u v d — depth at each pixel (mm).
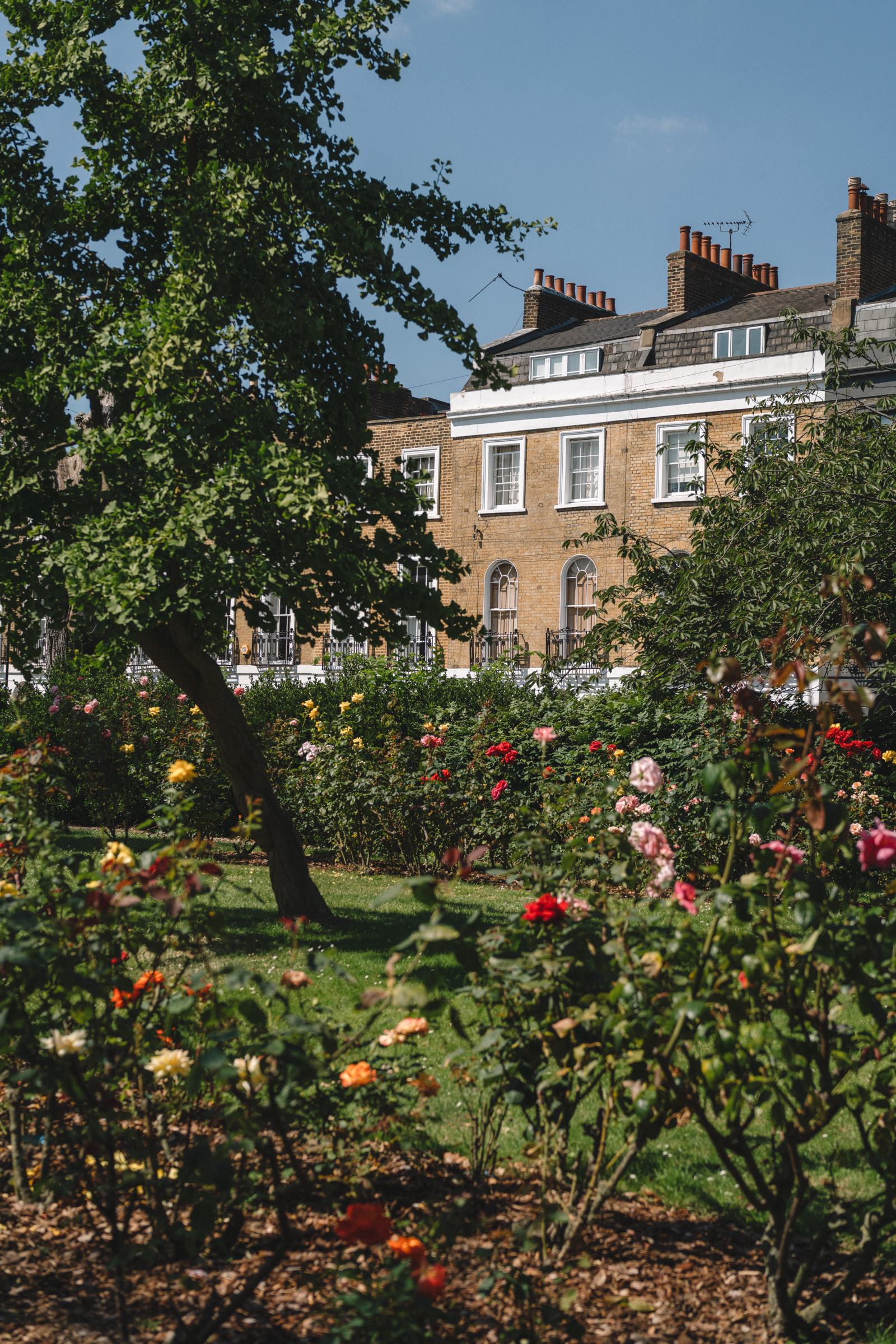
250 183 7879
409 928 8711
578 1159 3457
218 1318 2861
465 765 12430
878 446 11945
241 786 8711
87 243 8477
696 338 28500
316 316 7836
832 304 26344
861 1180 4230
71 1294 3191
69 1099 4203
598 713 11828
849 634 3201
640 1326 3168
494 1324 3074
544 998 3514
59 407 7832
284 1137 3109
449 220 8750
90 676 15992
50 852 4102
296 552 7266
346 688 15695
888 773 10859
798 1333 3152
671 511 28000
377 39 8211
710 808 9891
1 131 7988
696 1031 2941
